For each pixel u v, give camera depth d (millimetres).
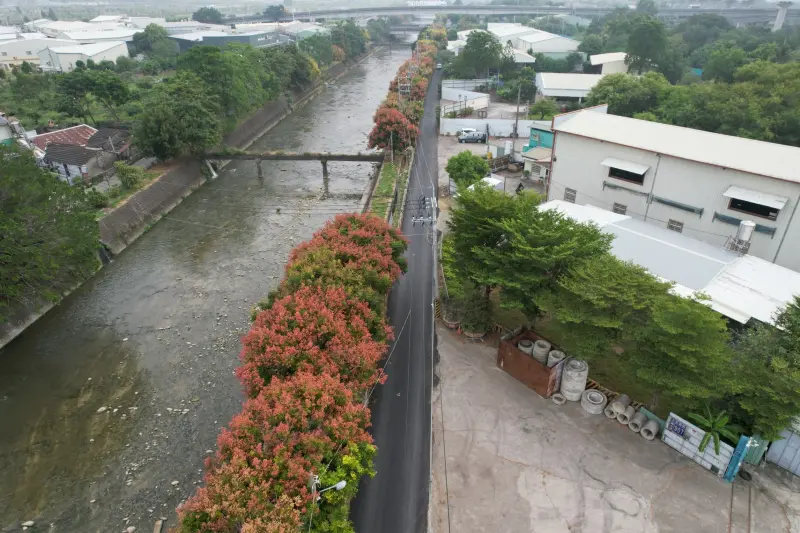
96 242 41875
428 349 32781
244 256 48750
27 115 76125
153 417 30516
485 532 21359
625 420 26250
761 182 34438
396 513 22484
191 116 63781
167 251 50188
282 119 93750
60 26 171750
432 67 119500
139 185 57812
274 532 15742
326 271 29203
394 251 35844
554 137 45469
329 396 20844
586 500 22484
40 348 36844
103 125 75500
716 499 22250
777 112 56844
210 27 174375
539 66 108312
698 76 90875
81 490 26141
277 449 18750
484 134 73500
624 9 178625
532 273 27828
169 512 24797
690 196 38344
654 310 23250
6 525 24469
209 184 67125
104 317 40125
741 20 167250
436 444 25594
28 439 29328
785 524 21094
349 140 81625
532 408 27641
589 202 45219
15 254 34719
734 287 30297
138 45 136000
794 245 34344
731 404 23812
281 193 63906
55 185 39312
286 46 107188
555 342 31891
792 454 22984
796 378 20703
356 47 151875
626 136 42031
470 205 30594
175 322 39188
